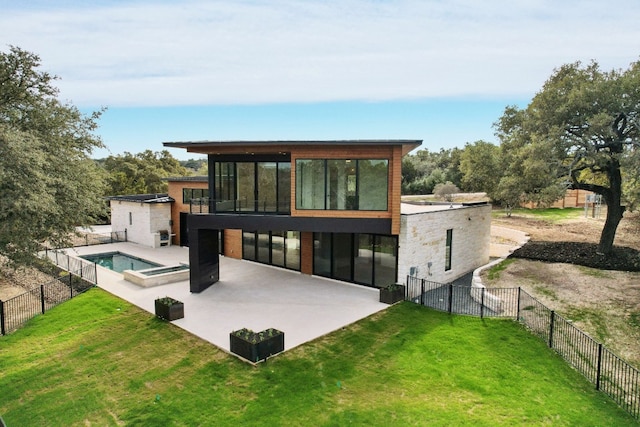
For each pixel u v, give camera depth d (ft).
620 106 48.93
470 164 79.82
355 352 32.99
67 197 47.14
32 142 41.04
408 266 48.42
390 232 47.14
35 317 41.75
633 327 36.99
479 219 65.10
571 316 39.88
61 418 24.59
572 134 54.70
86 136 55.21
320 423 23.62
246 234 70.13
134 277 54.70
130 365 31.04
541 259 57.47
